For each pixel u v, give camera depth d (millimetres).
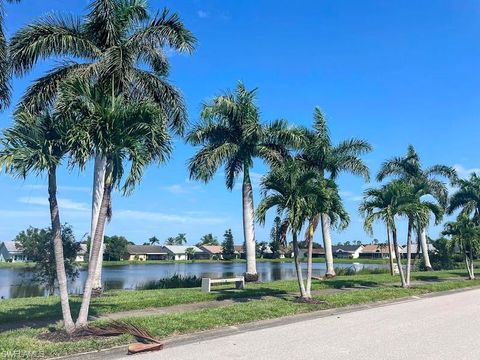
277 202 16312
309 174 16266
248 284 22594
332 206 17188
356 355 8719
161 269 69812
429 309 15758
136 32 16047
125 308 14141
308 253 17062
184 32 15844
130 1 15930
